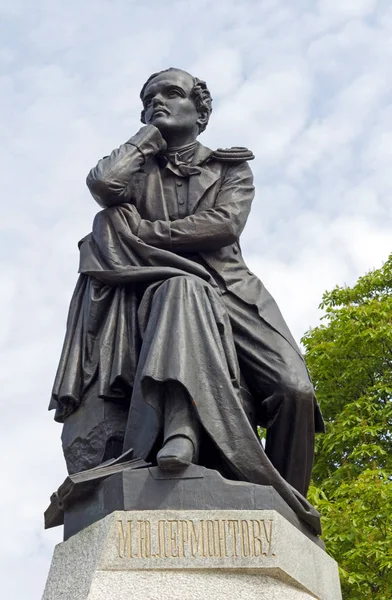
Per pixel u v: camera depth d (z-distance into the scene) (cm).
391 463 1563
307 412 692
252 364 700
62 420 704
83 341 706
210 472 597
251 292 727
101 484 605
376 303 1761
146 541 567
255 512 585
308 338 1825
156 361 623
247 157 780
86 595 550
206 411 618
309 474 706
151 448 623
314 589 605
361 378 1733
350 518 1365
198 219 728
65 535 614
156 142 754
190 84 793
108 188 721
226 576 566
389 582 1320
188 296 654
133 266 702
